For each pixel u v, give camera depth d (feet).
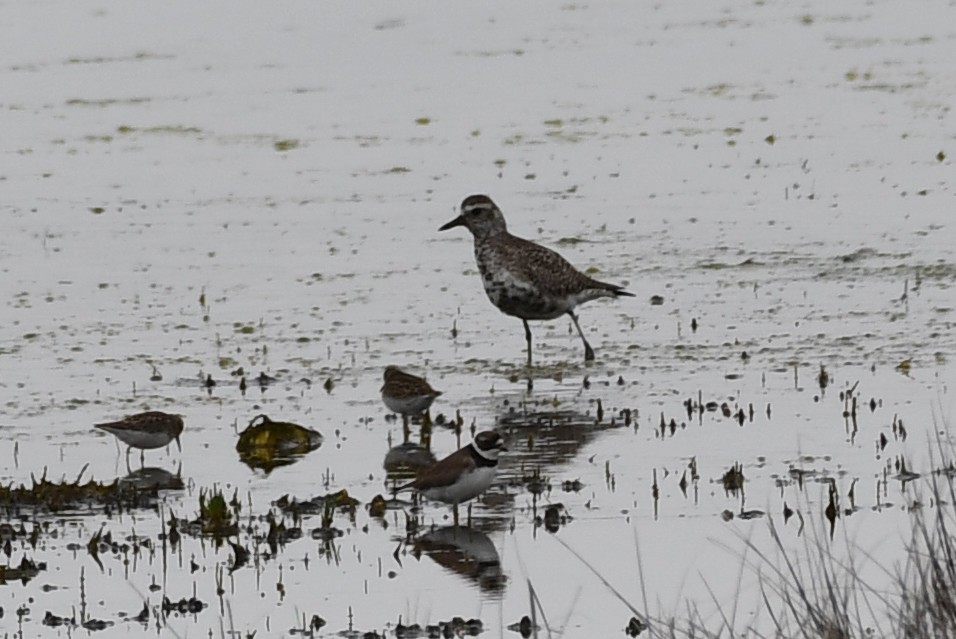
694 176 95.45
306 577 38.91
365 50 153.38
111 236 84.53
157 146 112.16
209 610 37.04
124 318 67.26
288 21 169.07
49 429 51.72
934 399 51.65
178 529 42.34
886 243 76.38
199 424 52.11
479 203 61.77
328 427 51.52
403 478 46.29
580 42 153.17
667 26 159.53
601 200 90.27
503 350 61.21
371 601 37.40
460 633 35.40
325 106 126.82
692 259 75.41
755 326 62.80
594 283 61.05
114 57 152.35
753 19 160.76
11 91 137.18
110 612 36.96
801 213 84.23
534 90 130.41
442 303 69.10
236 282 73.61
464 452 41.57
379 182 97.81
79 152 110.32
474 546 40.70
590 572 38.65
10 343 63.31
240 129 118.32
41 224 88.07
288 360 60.08
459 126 116.57
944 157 95.86
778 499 42.83
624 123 114.62
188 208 91.61
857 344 59.16
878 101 116.98
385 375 52.37
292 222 86.99
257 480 46.44
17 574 39.24
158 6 177.47
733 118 114.21
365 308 68.44
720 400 52.80
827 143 102.78
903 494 42.52
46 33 164.35
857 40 145.69
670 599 36.76
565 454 47.83
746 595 36.63
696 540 40.27
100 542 41.37
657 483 44.65
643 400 53.36
